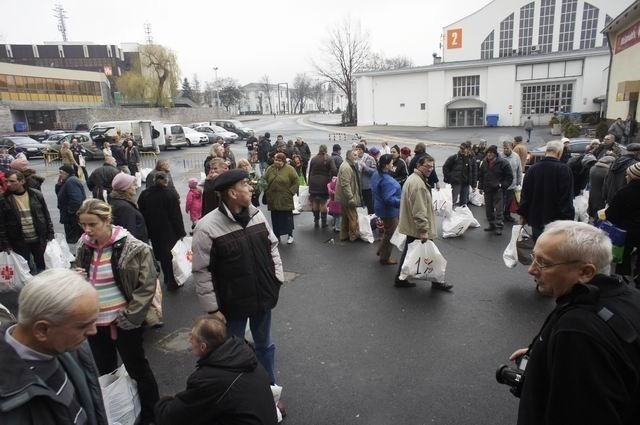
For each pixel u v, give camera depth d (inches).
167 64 2113.7
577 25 1707.7
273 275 126.0
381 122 1795.0
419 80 1672.0
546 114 1502.2
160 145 1107.3
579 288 61.6
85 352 72.9
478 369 146.5
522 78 1509.6
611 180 240.1
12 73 1782.7
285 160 295.7
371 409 128.0
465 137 1256.2
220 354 81.6
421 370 146.9
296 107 4448.8
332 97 4584.2
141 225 188.1
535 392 63.6
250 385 81.3
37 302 57.9
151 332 182.5
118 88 2377.0
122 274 117.3
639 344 56.0
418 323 180.4
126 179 185.3
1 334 55.8
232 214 118.0
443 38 1953.7
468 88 1600.6
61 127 1926.7
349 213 304.3
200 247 115.0
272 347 130.9
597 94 1414.9
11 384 52.8
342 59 2060.8
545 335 63.2
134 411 115.6
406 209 209.5
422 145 373.1
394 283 224.7
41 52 3065.9
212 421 80.4
